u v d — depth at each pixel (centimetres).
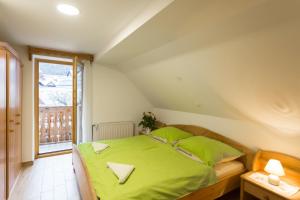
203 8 122
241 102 210
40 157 349
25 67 297
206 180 188
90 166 194
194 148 229
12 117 225
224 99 227
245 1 109
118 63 348
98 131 370
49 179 264
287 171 189
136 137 323
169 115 380
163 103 377
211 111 272
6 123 203
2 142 192
